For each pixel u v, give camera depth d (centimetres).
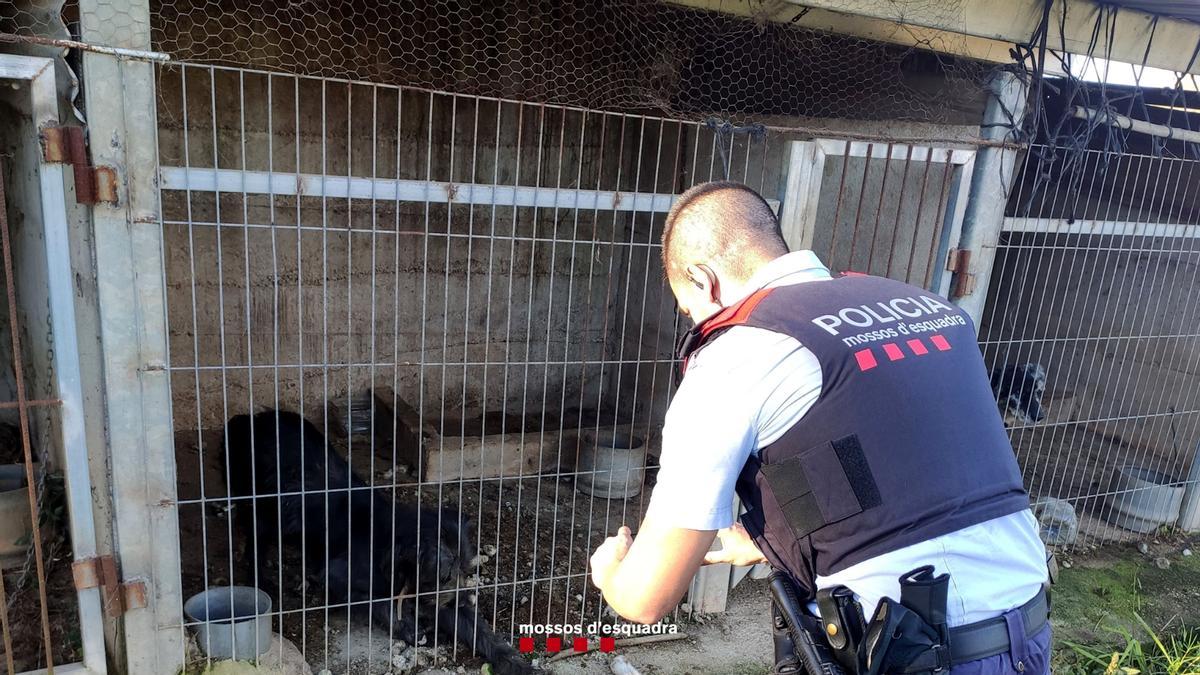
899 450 140
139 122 197
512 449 452
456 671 282
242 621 249
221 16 400
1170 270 544
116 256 202
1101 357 597
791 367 142
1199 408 528
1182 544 434
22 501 284
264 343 467
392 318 496
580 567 362
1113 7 316
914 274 382
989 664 142
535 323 537
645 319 512
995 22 297
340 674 275
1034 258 624
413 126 461
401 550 288
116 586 223
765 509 154
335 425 489
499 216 504
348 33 429
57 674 223
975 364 156
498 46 464
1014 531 150
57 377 204
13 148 281
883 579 139
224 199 436
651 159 491
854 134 284
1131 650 317
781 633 169
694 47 435
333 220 466
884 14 276
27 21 206
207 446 447
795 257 164
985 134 319
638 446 461
